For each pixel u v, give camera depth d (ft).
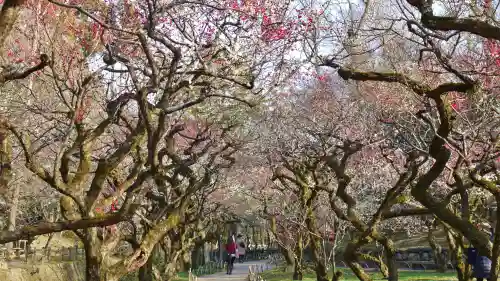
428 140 55.01
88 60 47.47
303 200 74.95
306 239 96.94
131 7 43.24
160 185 50.67
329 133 64.18
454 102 48.80
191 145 55.31
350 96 72.64
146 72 42.42
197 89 52.95
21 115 48.78
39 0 44.93
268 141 76.23
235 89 51.34
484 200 76.02
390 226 102.37
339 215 56.90
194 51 41.78
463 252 69.36
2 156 37.99
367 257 69.72
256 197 99.91
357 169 78.38
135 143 39.09
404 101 57.88
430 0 31.30
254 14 44.39
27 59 46.32
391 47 50.52
